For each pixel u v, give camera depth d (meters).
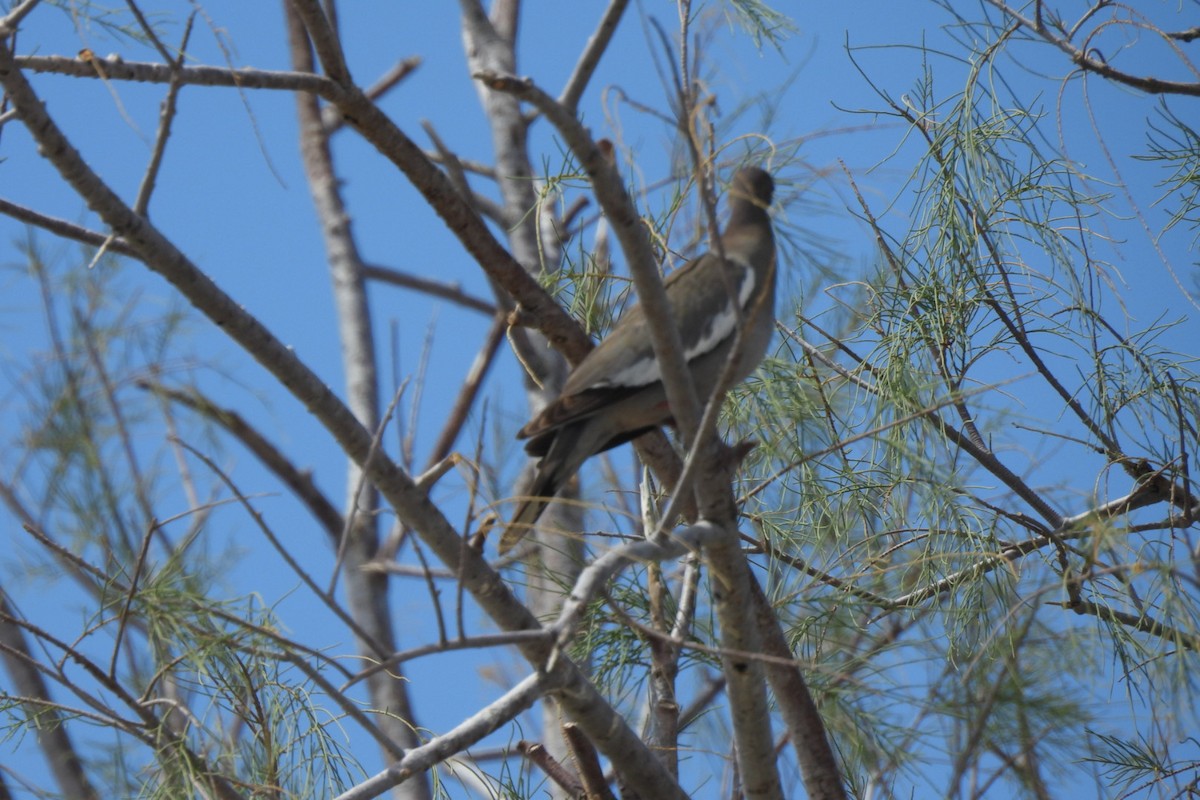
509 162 21.59
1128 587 11.16
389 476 9.34
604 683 12.14
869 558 11.97
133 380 13.63
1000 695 9.79
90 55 10.05
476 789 12.25
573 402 10.90
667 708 11.81
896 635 12.18
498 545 9.79
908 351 12.72
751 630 9.66
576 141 7.97
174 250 8.81
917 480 12.05
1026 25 12.84
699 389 11.61
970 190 12.86
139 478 11.77
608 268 13.57
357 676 7.20
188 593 9.74
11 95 8.09
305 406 9.33
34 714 10.73
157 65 10.17
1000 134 12.91
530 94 7.69
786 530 12.80
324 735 10.61
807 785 11.30
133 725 9.80
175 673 10.53
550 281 12.79
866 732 10.88
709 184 10.08
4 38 9.05
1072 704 9.95
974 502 12.77
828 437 13.12
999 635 10.56
